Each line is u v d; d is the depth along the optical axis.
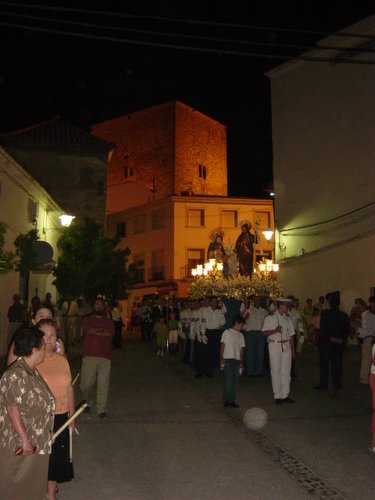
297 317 16.33
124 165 54.75
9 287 18.81
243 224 21.94
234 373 10.37
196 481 6.15
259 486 6.01
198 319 14.63
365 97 27.34
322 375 12.39
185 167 52.53
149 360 19.00
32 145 32.38
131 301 50.91
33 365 4.49
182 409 10.09
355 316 16.06
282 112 32.75
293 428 8.71
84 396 9.39
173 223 48.59
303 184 30.95
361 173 27.33
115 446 7.55
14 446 4.21
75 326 24.88
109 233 53.59
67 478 5.31
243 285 17.89
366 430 8.63
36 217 21.56
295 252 31.12
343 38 28.39
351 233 27.73
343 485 6.08
